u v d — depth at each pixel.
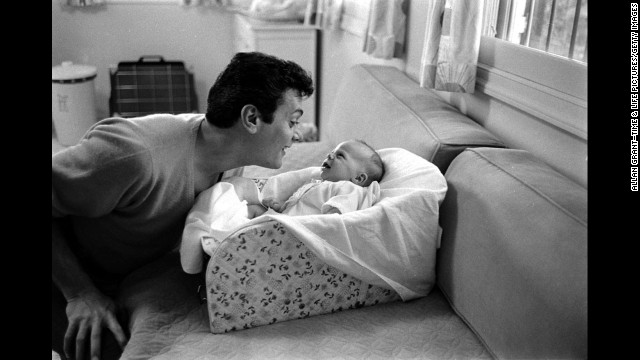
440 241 1.50
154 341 1.28
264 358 1.23
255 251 1.29
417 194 1.43
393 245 1.40
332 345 1.29
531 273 1.18
